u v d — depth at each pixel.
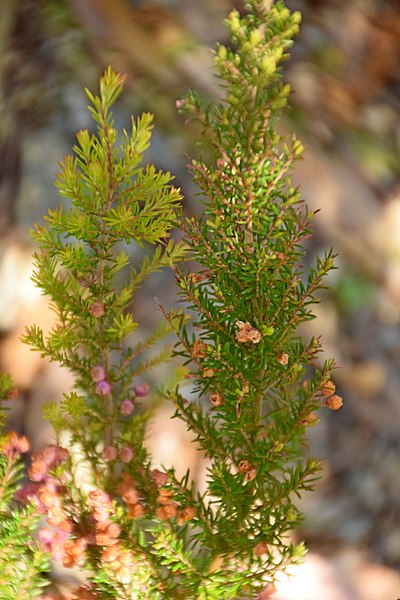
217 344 0.39
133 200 0.39
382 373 0.87
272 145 0.39
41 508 0.42
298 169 0.94
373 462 0.82
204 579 0.41
